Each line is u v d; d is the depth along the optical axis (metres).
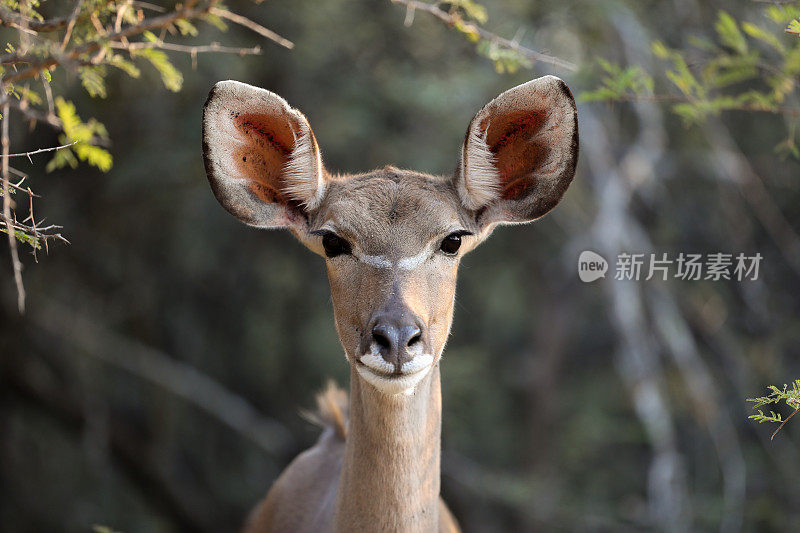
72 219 16.45
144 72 13.09
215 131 6.11
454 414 19.59
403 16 14.85
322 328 19.20
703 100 7.88
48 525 19.80
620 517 19.83
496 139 6.27
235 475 21.33
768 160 15.30
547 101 6.09
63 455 20.61
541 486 20.06
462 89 14.85
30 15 5.85
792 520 15.84
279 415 20.36
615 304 14.28
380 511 5.96
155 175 15.36
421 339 5.53
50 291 17.62
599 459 22.48
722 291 15.92
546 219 19.17
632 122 15.32
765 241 15.73
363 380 5.86
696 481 18.06
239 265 19.12
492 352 23.94
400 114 16.03
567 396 23.95
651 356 14.81
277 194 6.41
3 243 15.47
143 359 18.06
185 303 19.84
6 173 5.14
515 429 23.66
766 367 15.82
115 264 17.72
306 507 7.61
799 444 16.30
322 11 14.52
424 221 5.86
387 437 5.87
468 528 19.66
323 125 15.52
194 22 12.23
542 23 13.45
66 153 5.96
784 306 15.86
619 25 12.73
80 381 18.72
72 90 13.76
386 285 5.68
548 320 22.47
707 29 12.71
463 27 6.74
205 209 17.30
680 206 15.91
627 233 13.67
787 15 7.19
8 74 5.75
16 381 17.42
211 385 18.42
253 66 15.20
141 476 18.12
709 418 15.36
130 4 5.77
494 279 21.73
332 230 5.91
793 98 11.23
